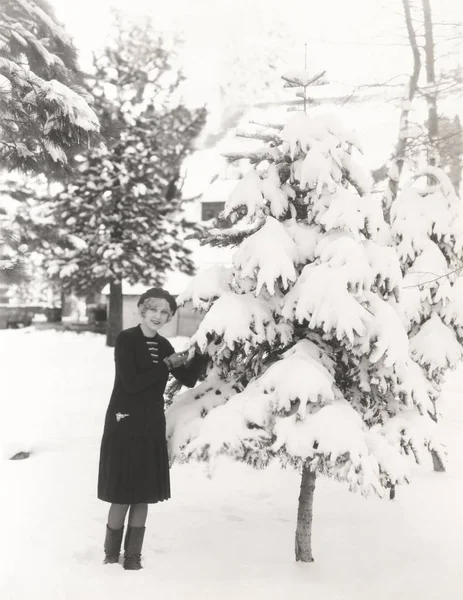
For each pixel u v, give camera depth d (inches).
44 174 310.3
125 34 1267.2
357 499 231.1
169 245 989.8
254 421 144.0
